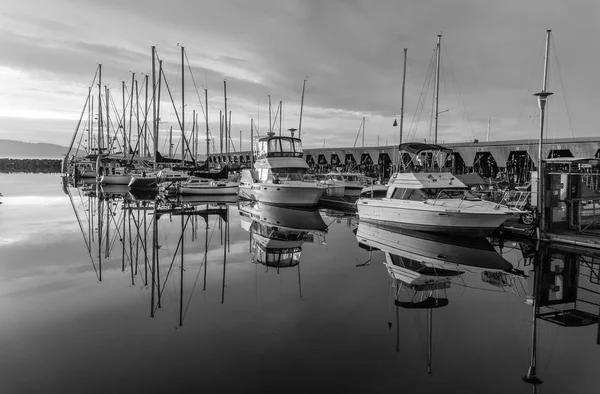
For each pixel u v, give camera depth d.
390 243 18.33
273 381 6.29
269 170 31.92
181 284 11.75
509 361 7.09
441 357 7.19
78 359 6.96
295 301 10.24
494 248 17.33
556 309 9.89
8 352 7.20
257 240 19.31
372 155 66.81
